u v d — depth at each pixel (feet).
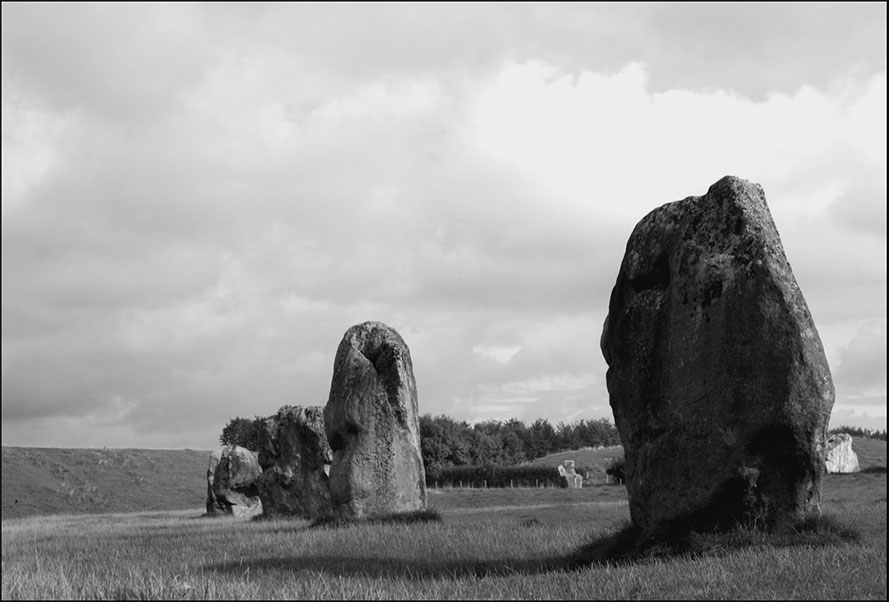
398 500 101.24
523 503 151.94
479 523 91.40
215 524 126.62
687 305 56.65
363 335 107.45
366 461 101.65
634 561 53.42
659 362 57.47
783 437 53.36
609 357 61.82
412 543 71.56
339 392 104.53
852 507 95.86
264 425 157.28
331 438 105.40
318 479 141.18
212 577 50.96
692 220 58.39
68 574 57.11
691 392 55.67
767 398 53.16
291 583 48.29
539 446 382.22
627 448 59.88
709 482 54.49
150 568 61.00
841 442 200.34
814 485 53.88
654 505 56.70
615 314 61.16
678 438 56.03
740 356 54.13
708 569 45.55
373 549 69.36
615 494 154.10
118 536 102.94
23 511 262.47
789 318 53.26
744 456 53.88
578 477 219.00
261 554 69.10
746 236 55.52
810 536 51.80
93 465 322.34
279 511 145.59
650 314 58.44
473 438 314.14
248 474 178.81
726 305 54.95
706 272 56.13
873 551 47.70
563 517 102.89
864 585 40.40
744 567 45.44
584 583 45.29
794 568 44.24
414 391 107.65
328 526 96.84
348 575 54.65
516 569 56.03
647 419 57.98
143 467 329.31
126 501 284.61
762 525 53.67
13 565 65.36
